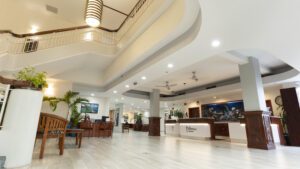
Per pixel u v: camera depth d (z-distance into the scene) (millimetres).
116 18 7816
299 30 3488
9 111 2723
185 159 3469
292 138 6863
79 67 8250
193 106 12891
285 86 7570
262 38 3797
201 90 10625
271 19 3158
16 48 5957
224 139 8820
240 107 9938
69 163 2906
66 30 6770
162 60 5004
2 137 2564
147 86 10625
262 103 5762
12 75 5414
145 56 5293
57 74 7719
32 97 2889
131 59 5770
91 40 6828
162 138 8852
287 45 4102
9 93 2826
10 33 5758
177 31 4059
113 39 7281
